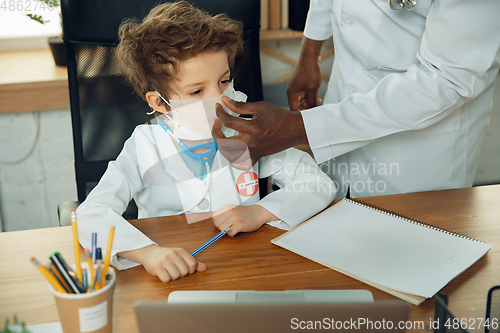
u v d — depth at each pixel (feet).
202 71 3.00
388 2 3.21
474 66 2.80
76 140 3.72
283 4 6.73
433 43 2.87
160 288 2.17
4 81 5.78
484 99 3.57
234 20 3.87
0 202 6.77
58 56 6.23
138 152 3.31
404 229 2.64
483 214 2.88
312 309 1.62
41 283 2.22
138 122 3.78
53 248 2.54
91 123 3.72
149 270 2.29
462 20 2.68
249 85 4.10
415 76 2.97
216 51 3.00
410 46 3.36
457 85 2.88
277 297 1.99
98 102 3.71
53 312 1.99
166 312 1.63
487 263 2.32
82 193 3.81
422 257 2.35
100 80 3.68
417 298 2.02
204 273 2.30
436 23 2.79
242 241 2.62
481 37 2.73
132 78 3.46
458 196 3.16
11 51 7.08
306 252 2.43
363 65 3.65
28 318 1.95
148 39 3.00
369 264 2.29
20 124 6.39
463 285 2.12
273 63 7.14
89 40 3.61
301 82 4.75
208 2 3.77
